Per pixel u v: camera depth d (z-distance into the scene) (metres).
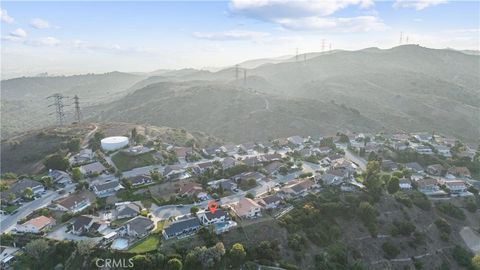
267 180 146.62
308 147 197.88
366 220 117.06
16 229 103.88
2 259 92.31
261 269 90.44
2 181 139.38
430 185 145.38
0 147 194.25
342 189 134.38
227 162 162.00
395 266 107.19
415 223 122.69
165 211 115.50
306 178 144.50
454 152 191.75
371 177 133.62
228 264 89.38
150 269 84.75
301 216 110.75
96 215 112.44
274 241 99.06
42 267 89.88
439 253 114.62
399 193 133.50
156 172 142.12
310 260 98.12
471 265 111.00
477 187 151.25
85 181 137.50
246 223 105.50
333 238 108.69
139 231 97.88
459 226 127.06
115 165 155.50
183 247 91.62
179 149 179.62
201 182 137.62
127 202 120.44
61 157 151.75
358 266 101.88
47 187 134.50
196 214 110.25
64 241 94.69
